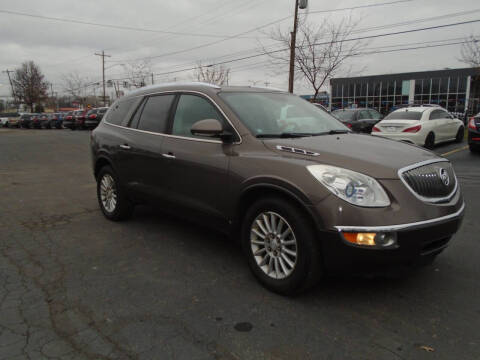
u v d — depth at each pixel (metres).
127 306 3.14
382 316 2.96
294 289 3.16
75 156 14.09
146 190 4.68
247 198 3.52
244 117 3.79
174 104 4.49
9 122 48.88
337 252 2.87
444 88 45.66
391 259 2.81
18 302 3.21
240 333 2.75
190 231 5.00
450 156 11.43
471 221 5.25
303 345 2.61
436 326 2.82
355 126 14.96
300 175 3.05
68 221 5.52
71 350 2.58
